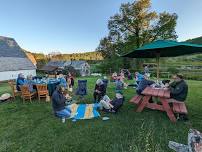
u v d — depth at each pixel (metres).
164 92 5.96
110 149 3.91
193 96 8.99
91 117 5.98
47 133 4.84
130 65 31.28
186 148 3.62
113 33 32.66
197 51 6.99
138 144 4.00
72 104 7.52
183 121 5.43
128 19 30.48
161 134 4.54
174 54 8.17
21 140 4.48
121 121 5.56
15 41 38.03
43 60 53.69
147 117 5.86
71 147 4.05
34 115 6.46
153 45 6.10
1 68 29.77
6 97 9.07
